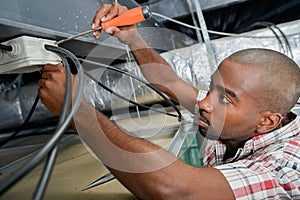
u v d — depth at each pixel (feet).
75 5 2.00
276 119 2.04
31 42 1.38
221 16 4.70
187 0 3.52
